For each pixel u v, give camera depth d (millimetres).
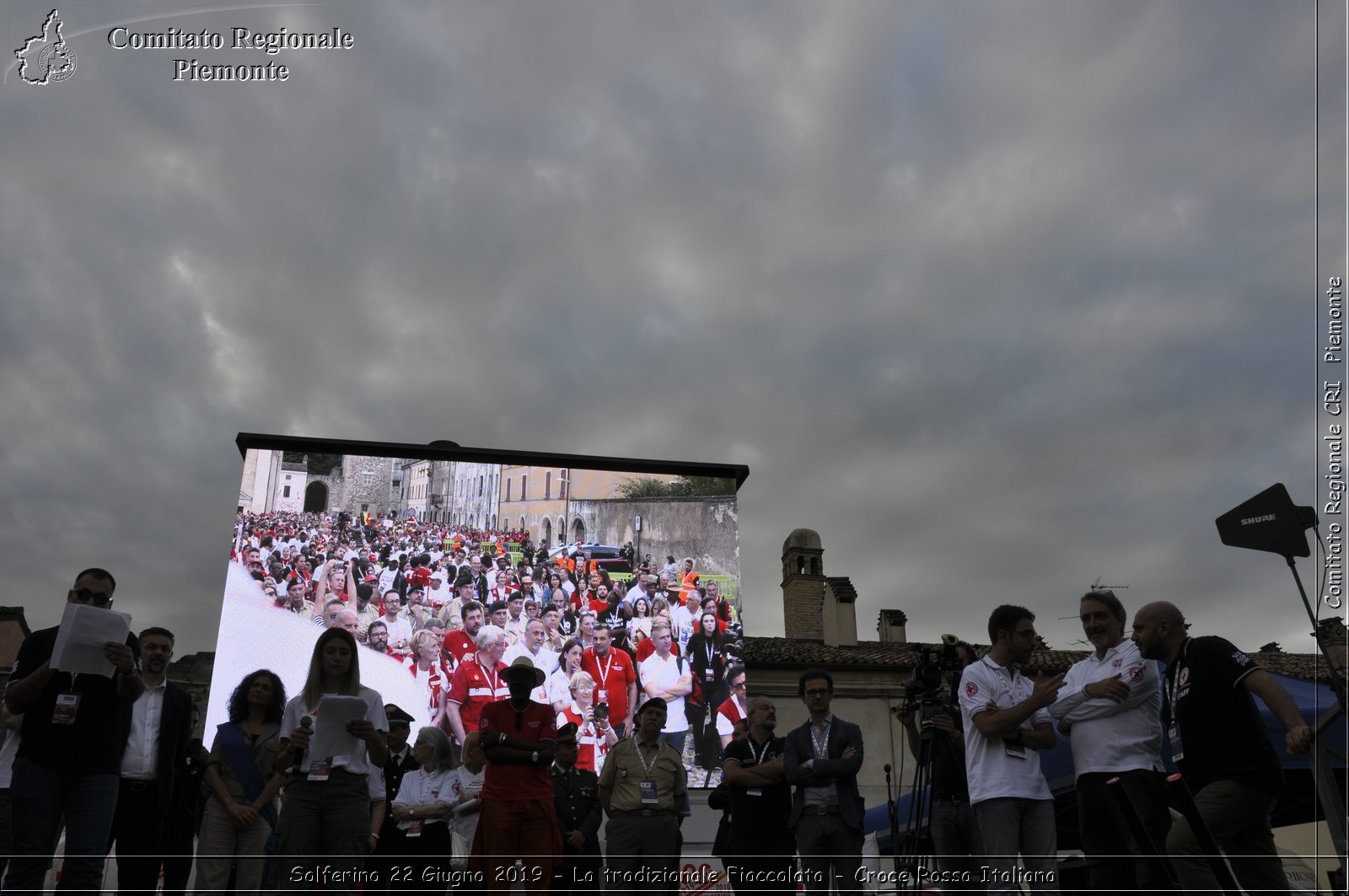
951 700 7941
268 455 16219
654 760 8547
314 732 6883
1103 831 6402
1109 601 6816
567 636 16422
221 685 14789
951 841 7227
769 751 8203
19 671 6848
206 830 7426
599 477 17375
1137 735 6477
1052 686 6336
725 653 16812
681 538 17297
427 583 16188
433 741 8758
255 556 15656
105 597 6895
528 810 7516
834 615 24594
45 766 6395
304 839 6789
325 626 15609
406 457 16750
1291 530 6980
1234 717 5980
